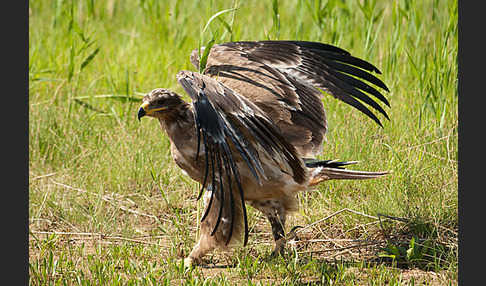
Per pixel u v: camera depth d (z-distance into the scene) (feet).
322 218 52.39
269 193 46.83
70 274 43.16
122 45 87.97
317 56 49.21
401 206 51.29
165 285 40.98
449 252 45.93
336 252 48.11
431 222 49.42
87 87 75.56
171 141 46.01
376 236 49.75
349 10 81.46
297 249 48.60
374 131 62.03
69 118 68.44
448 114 64.18
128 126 66.18
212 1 53.98
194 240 50.26
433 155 57.11
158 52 82.94
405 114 65.67
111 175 59.77
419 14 73.92
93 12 94.99
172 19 92.68
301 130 49.16
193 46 82.53
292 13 94.84
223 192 43.24
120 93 74.59
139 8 97.25
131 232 51.34
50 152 64.54
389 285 40.98
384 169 56.75
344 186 56.70
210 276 44.24
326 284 42.04
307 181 47.26
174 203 56.70
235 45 49.26
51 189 57.98
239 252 47.50
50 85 75.56
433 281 42.73
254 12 94.02
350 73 48.52
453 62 68.49
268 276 43.98
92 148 63.93
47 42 86.84
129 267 43.80
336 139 61.52
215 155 43.70
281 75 48.01
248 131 43.32
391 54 72.13
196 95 39.14
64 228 52.44
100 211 53.62
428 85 67.15
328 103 66.95
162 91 44.75
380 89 69.87
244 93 47.85
